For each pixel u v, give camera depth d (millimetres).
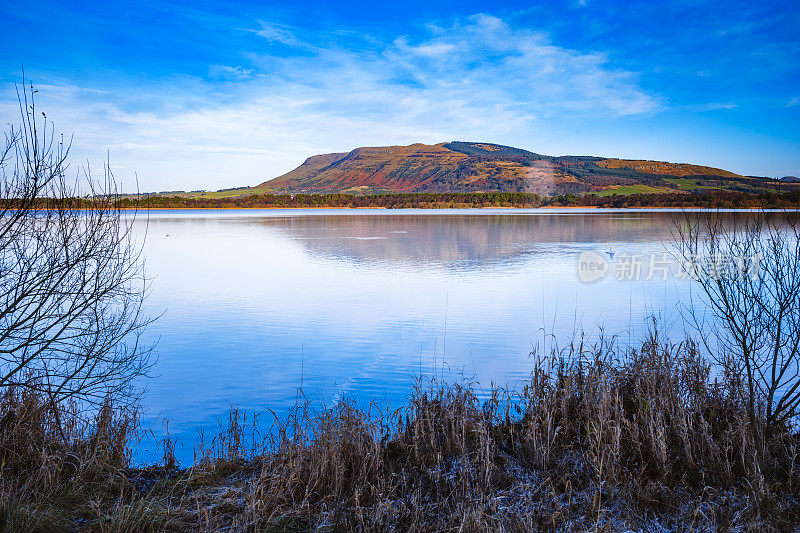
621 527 4508
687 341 7230
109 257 5574
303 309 16281
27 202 4875
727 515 4586
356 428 5746
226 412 8188
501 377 9719
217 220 86125
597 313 15141
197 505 4641
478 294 18656
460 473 5277
